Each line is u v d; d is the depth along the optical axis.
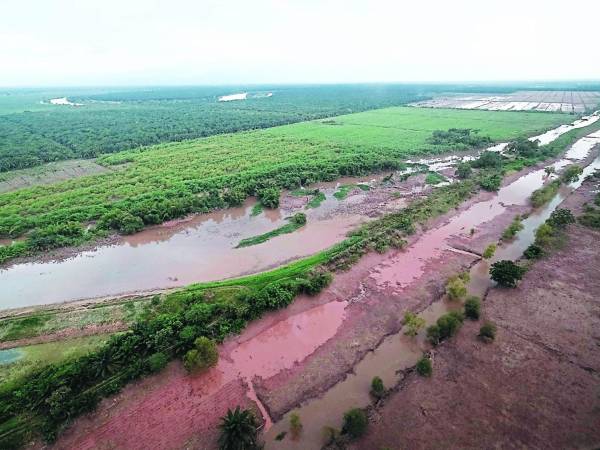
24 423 26.00
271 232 56.12
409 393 28.67
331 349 33.47
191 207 62.22
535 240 50.00
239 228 58.31
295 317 37.19
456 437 25.20
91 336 34.50
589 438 24.92
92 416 26.86
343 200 68.62
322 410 27.80
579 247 48.44
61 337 34.41
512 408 27.16
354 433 25.20
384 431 25.75
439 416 26.72
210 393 29.23
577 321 35.62
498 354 32.06
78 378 28.42
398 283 42.38
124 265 48.09
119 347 31.27
